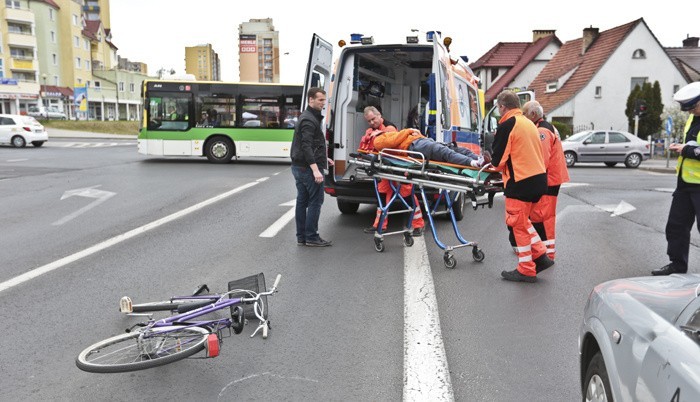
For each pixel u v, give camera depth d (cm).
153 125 2241
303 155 756
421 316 502
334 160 921
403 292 574
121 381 383
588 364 309
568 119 4306
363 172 767
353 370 397
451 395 361
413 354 422
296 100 2255
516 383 380
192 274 640
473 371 398
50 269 659
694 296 245
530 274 613
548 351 431
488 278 630
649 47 4184
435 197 822
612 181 1828
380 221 755
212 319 477
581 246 807
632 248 795
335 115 920
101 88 8700
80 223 948
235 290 481
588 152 2569
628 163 2583
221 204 1160
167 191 1358
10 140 3238
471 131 1120
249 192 1352
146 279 620
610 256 745
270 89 2250
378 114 791
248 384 378
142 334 396
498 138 600
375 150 749
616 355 256
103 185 1455
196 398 359
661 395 210
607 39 4425
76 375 392
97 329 473
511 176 604
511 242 695
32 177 1630
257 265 681
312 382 380
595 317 293
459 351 432
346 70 918
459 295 569
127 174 1756
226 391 368
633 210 1160
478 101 1309
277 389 371
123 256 724
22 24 7169
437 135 845
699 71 4772
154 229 899
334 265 682
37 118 6469
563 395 363
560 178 688
